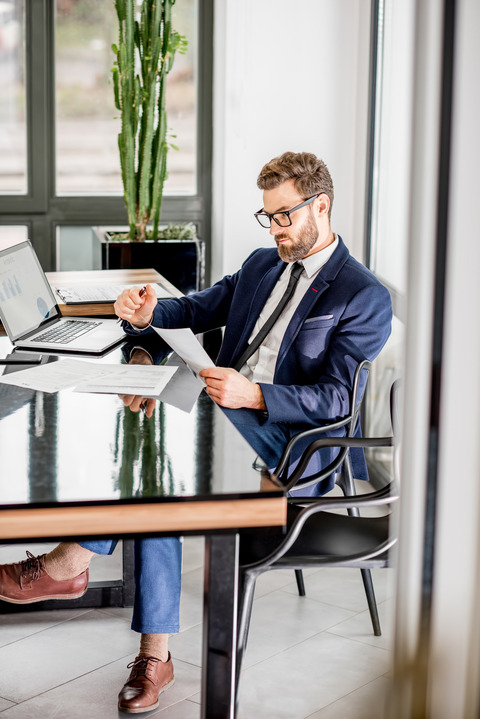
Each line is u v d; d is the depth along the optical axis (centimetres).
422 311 51
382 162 394
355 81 429
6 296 266
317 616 263
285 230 258
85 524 143
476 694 54
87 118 505
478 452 52
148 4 444
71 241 517
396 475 195
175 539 211
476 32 49
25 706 209
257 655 238
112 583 266
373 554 184
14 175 505
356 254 432
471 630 54
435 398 52
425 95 50
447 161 50
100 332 279
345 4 423
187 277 467
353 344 246
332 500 185
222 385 226
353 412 243
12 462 161
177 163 515
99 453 167
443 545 53
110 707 210
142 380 222
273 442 242
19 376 224
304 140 434
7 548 305
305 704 213
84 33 496
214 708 159
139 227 471
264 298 277
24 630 249
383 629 255
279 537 202
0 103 494
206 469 159
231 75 442
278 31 425
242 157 441
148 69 451
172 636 248
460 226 50
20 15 487
